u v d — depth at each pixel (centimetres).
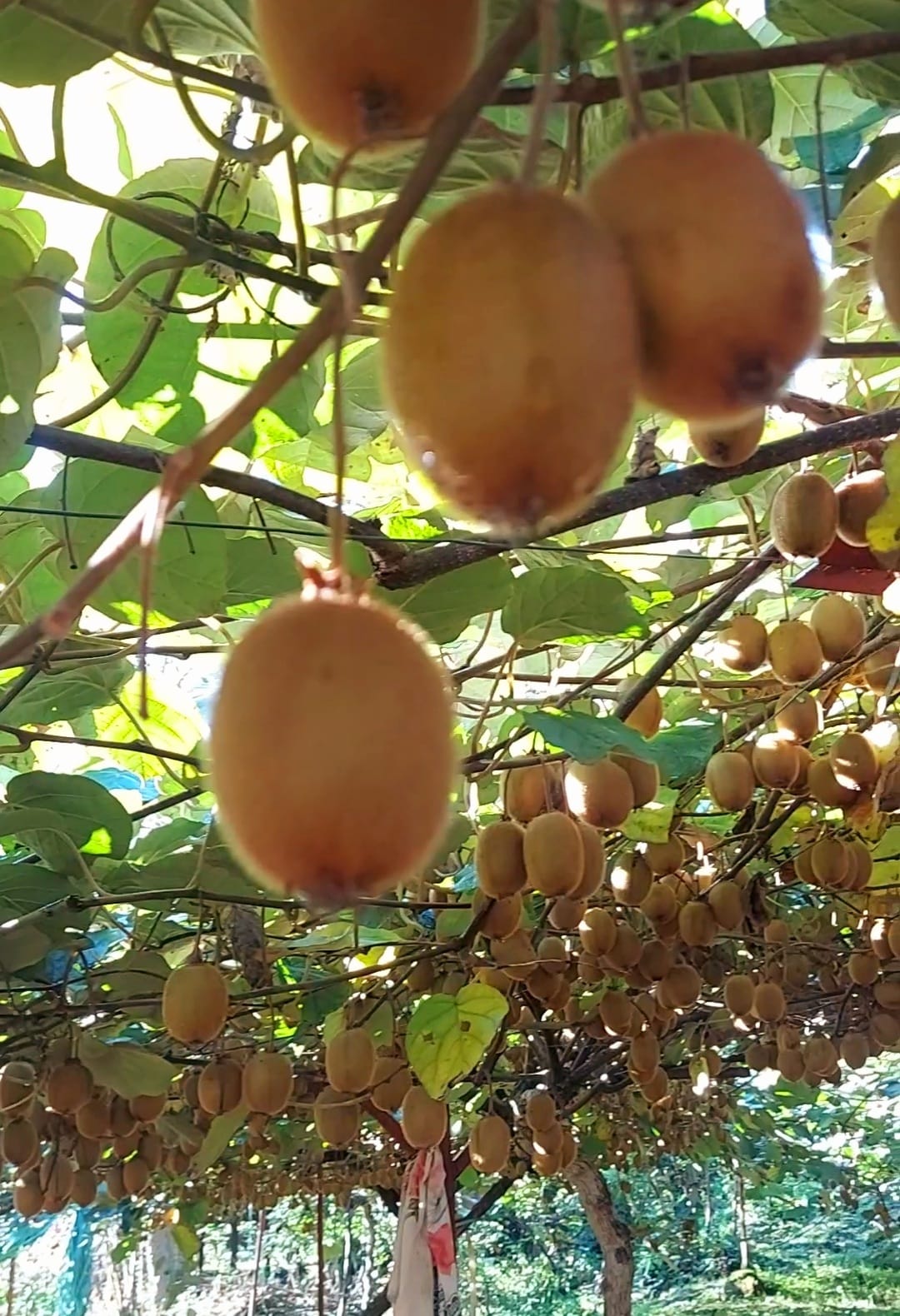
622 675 142
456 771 32
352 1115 128
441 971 130
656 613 114
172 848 139
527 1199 484
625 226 30
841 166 71
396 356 28
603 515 75
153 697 129
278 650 31
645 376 30
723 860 136
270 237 69
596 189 31
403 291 28
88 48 58
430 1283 156
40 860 131
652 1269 462
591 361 27
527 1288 454
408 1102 120
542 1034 189
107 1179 178
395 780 29
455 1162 170
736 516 123
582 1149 266
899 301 39
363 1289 462
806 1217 488
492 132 47
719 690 126
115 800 113
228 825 30
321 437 96
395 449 103
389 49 30
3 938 122
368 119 31
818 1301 414
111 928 161
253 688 30
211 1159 145
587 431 27
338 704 30
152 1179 273
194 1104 153
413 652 32
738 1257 467
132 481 85
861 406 95
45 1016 130
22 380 63
